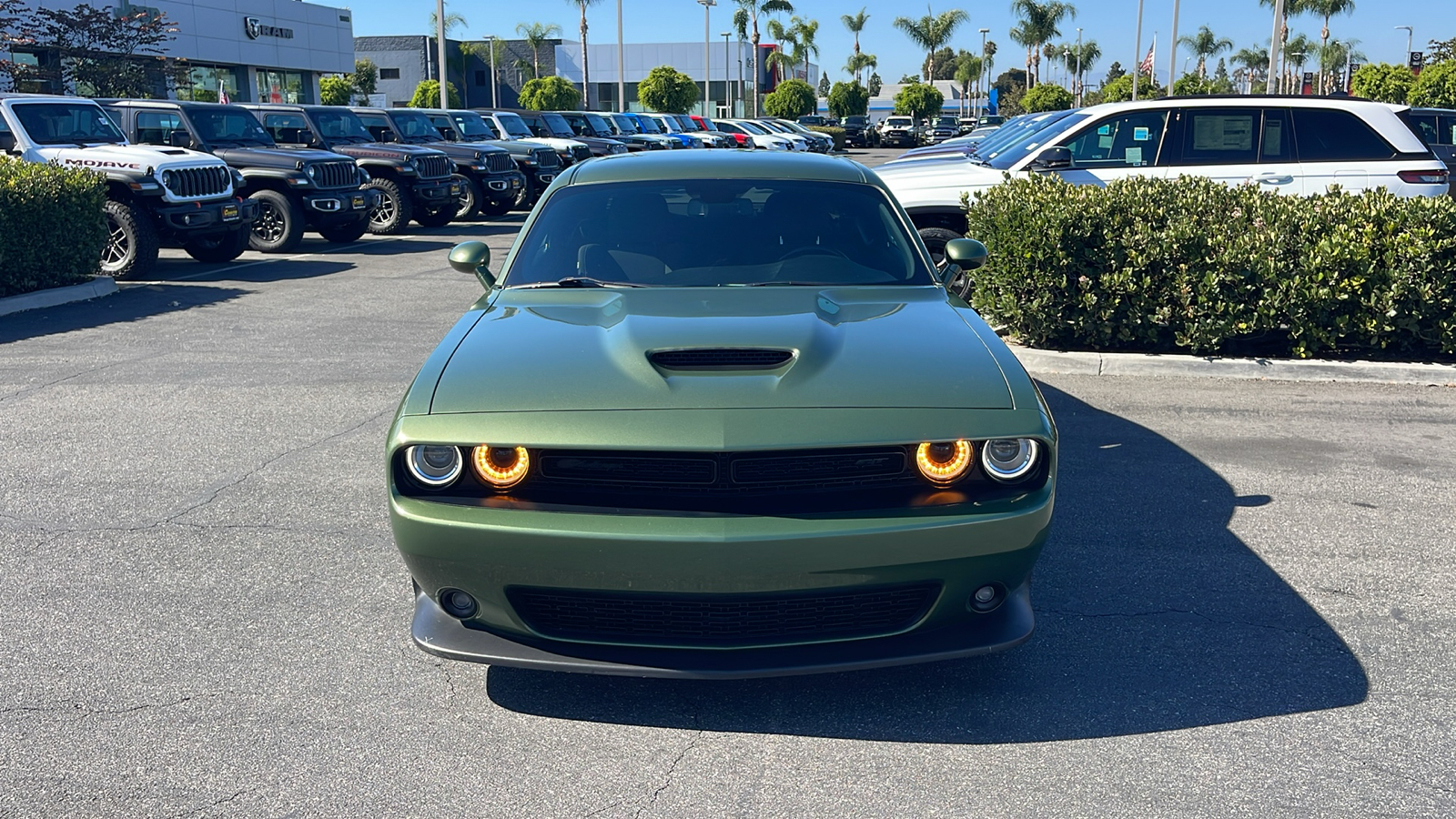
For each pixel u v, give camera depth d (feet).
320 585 13.35
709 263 13.82
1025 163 31.12
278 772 9.55
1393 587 13.39
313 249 51.06
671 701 10.78
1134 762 9.72
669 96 176.45
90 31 83.20
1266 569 13.92
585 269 13.82
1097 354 24.86
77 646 11.80
